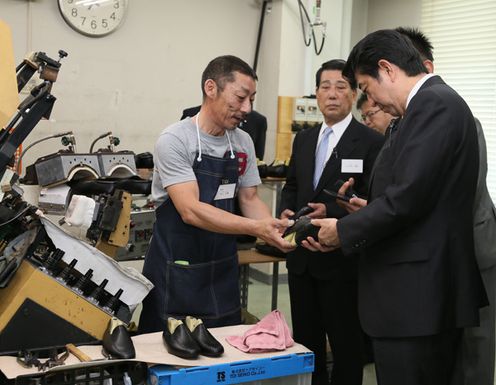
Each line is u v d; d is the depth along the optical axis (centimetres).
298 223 186
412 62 167
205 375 155
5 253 165
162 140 188
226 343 175
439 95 158
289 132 492
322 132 265
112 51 444
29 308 161
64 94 427
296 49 494
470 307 164
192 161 190
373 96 174
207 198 193
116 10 433
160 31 464
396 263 163
